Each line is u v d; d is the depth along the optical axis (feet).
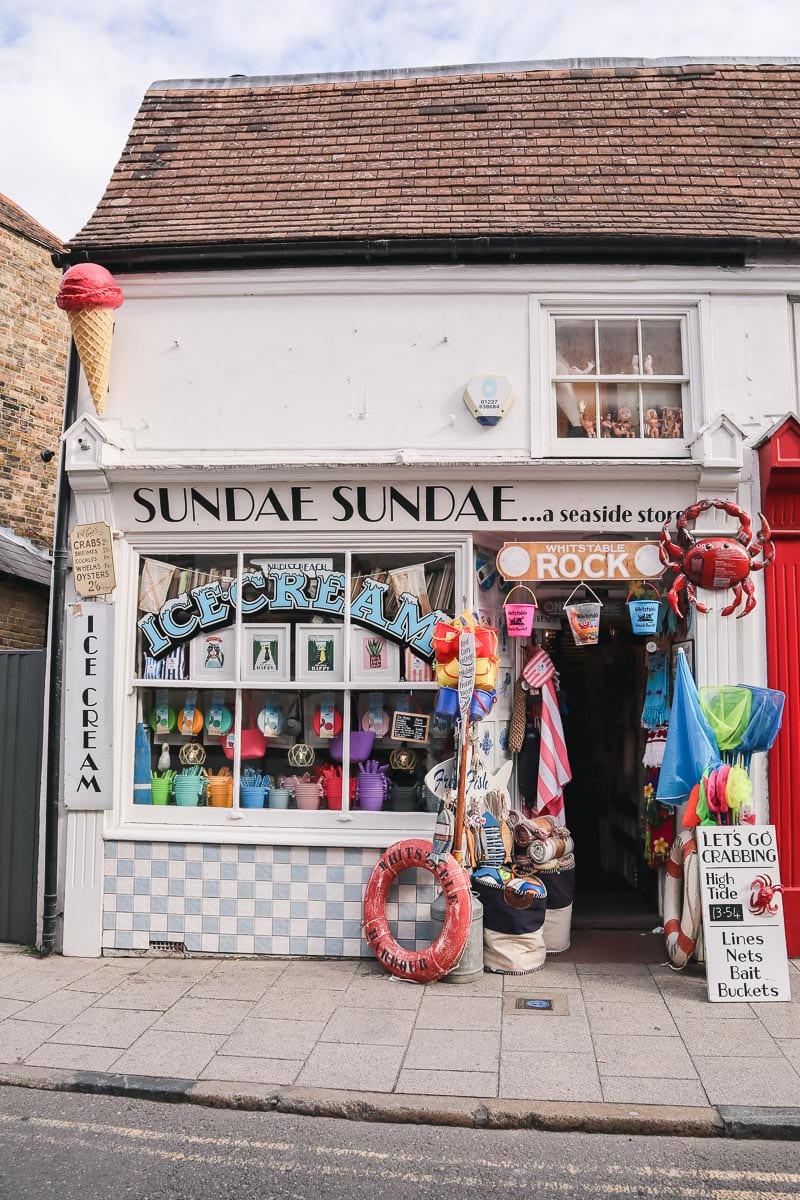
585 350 24.13
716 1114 14.84
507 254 23.44
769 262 23.61
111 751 23.29
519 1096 15.48
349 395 23.75
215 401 24.00
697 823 21.13
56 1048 17.49
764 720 21.48
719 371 23.53
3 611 33.53
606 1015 18.88
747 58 28.04
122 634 23.85
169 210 25.68
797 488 22.79
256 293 24.07
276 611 23.86
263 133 27.61
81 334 23.59
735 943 19.83
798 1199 12.89
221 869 22.98
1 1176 13.41
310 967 22.11
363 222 24.44
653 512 23.16
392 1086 15.85
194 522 23.73
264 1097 15.55
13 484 36.86
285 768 23.88
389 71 28.73
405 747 23.47
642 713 26.43
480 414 23.13
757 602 23.00
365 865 22.65
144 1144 14.39
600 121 26.81
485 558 24.32
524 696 25.13
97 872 23.25
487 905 21.58
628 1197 12.95
